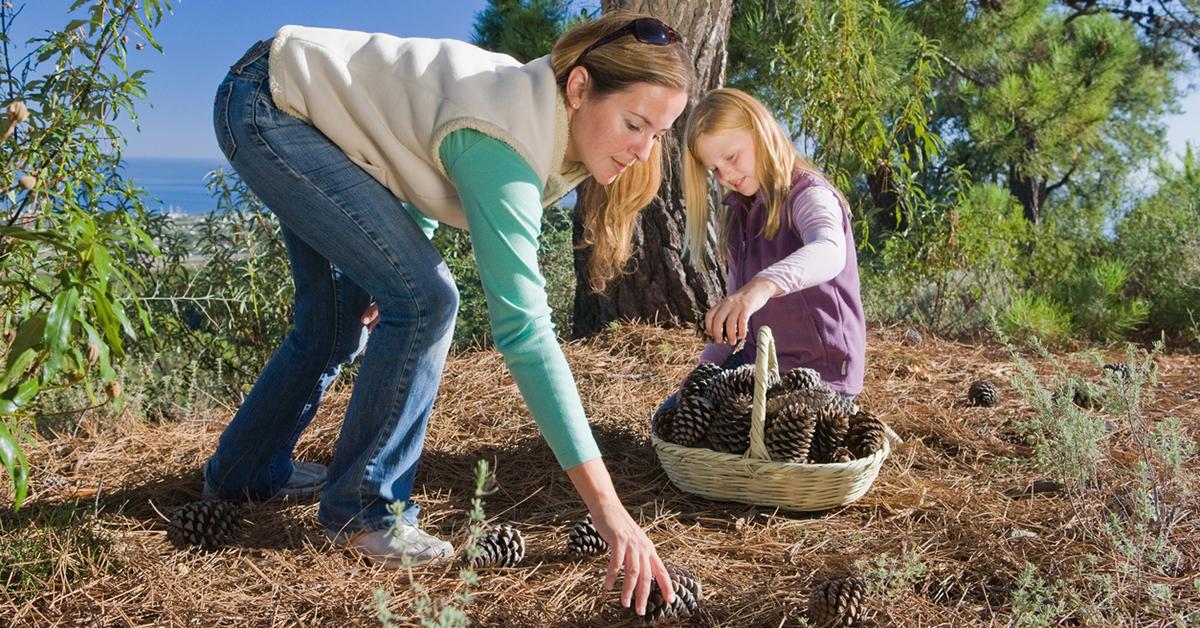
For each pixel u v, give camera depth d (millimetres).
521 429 3121
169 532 2186
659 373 3953
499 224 1743
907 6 8570
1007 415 3467
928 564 2102
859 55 5488
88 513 2336
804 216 2654
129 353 3744
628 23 1834
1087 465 2344
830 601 1812
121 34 2730
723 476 2467
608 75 1809
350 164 1963
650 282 4754
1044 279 6988
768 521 2408
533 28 8242
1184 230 6480
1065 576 2002
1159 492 2295
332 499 2145
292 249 2234
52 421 3123
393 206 1982
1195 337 5891
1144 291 6527
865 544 2240
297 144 1935
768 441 2467
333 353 2338
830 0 5598
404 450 2127
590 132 1878
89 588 1948
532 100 1829
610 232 2236
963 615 1877
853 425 2566
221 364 4105
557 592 1997
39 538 2082
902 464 2889
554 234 5770
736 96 2729
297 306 2309
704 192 2889
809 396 2537
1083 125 8945
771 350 2697
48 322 1697
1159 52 10164
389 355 2041
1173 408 3656
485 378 3635
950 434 3172
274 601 1941
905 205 6031
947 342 5215
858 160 6051
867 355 4422
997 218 6586
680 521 2432
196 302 4031
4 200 2453
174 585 1984
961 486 2654
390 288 1991
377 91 1901
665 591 1628
